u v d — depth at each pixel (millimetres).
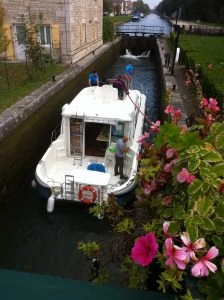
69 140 8445
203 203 1856
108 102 8633
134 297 1853
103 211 3238
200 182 1922
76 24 18469
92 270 3191
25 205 8250
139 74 25328
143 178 2775
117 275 5148
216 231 1832
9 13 17016
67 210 7633
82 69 17375
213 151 2061
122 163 7590
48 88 12070
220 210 1871
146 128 10508
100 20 25609
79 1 18734
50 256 6746
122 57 33094
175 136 2342
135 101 9562
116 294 1866
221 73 12609
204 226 1809
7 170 8172
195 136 2322
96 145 8516
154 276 2531
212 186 1893
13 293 1834
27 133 9695
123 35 35156
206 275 1692
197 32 38562
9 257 6734
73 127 8250
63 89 13727
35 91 11617
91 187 6980
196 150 2082
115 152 7734
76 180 7039
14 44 17484
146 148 3115
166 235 1933
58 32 17406
